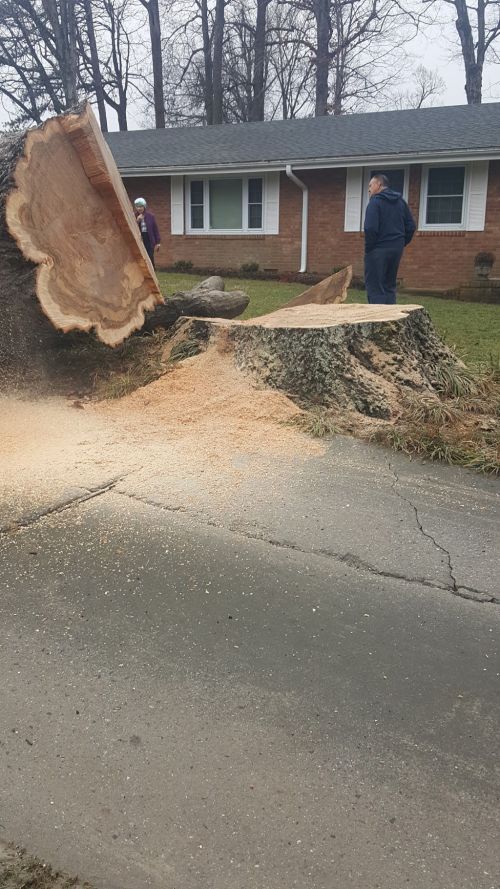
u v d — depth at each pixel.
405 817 1.82
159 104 32.22
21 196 4.42
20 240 4.39
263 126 18.86
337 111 31.59
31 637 2.49
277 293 12.17
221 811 1.83
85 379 5.30
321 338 4.75
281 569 2.94
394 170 14.92
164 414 4.71
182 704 2.20
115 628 2.54
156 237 10.51
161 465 3.91
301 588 2.81
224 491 3.63
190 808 1.84
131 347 5.63
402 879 1.66
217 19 30.39
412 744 2.05
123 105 34.22
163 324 5.96
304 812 1.83
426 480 3.87
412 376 5.07
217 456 4.06
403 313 5.38
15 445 4.14
